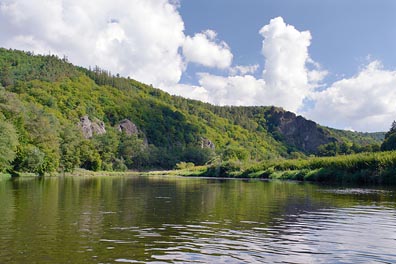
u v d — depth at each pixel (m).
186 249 12.69
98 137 158.50
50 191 36.22
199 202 27.31
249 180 73.50
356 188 44.50
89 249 12.52
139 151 175.12
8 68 186.88
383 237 15.02
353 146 161.25
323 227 17.09
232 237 14.69
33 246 12.84
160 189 42.09
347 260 11.69
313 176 69.00
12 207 23.05
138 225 17.19
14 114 82.81
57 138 97.62
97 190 39.06
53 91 185.62
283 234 15.39
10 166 73.19
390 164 55.66
